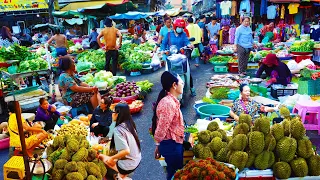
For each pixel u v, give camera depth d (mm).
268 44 12969
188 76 7484
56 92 7441
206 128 4605
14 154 4785
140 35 20672
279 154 3631
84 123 6039
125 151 4043
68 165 3656
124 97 7758
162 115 3639
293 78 8570
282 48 12469
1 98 7242
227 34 15734
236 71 11359
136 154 4199
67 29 26750
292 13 16062
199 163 3357
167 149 3768
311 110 5594
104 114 5480
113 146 4441
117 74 12133
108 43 10641
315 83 6863
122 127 4098
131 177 4598
